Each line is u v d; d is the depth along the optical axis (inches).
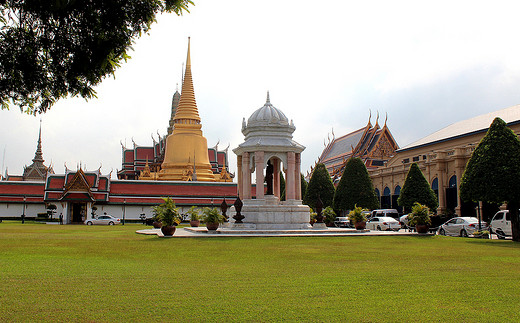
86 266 629.6
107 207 3125.0
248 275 557.3
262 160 1470.2
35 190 3221.0
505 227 1405.0
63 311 380.5
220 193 3302.2
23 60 373.1
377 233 1321.4
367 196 2325.3
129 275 553.9
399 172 2898.6
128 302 412.5
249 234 1245.7
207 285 491.5
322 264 658.8
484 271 596.4
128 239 1138.0
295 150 1505.9
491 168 1227.9
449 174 2421.3
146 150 4972.9
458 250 874.8
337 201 2378.2
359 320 356.8
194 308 391.2
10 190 3179.1
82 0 352.8
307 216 1451.8
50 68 391.2
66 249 872.3
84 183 3029.0
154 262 677.3
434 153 2600.9
